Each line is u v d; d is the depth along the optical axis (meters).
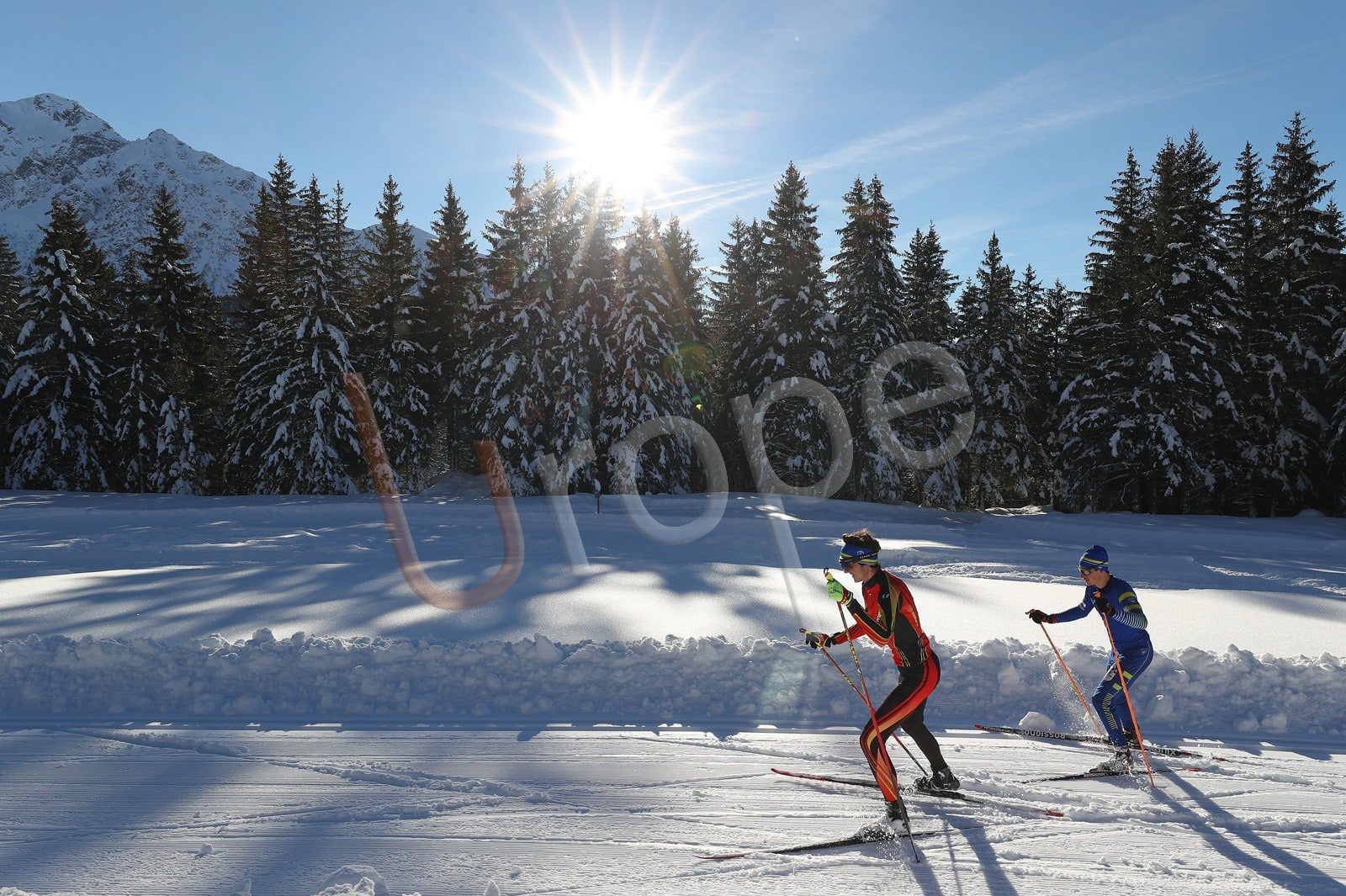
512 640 7.68
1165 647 8.09
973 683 6.80
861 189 35.78
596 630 8.20
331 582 11.18
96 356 34.06
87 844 4.12
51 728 5.93
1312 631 8.91
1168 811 4.80
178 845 4.12
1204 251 30.55
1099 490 32.69
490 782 5.01
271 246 40.84
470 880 3.79
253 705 6.34
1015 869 4.04
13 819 4.39
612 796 4.85
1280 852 4.28
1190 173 32.00
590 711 6.43
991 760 5.62
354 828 4.35
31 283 33.56
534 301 30.88
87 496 28.08
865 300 34.19
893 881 3.89
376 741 5.71
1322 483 31.27
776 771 5.30
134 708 6.38
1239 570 15.80
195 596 9.97
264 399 32.91
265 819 4.45
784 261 33.41
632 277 32.56
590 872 3.89
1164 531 23.72
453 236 38.31
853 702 6.53
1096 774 5.36
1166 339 29.97
